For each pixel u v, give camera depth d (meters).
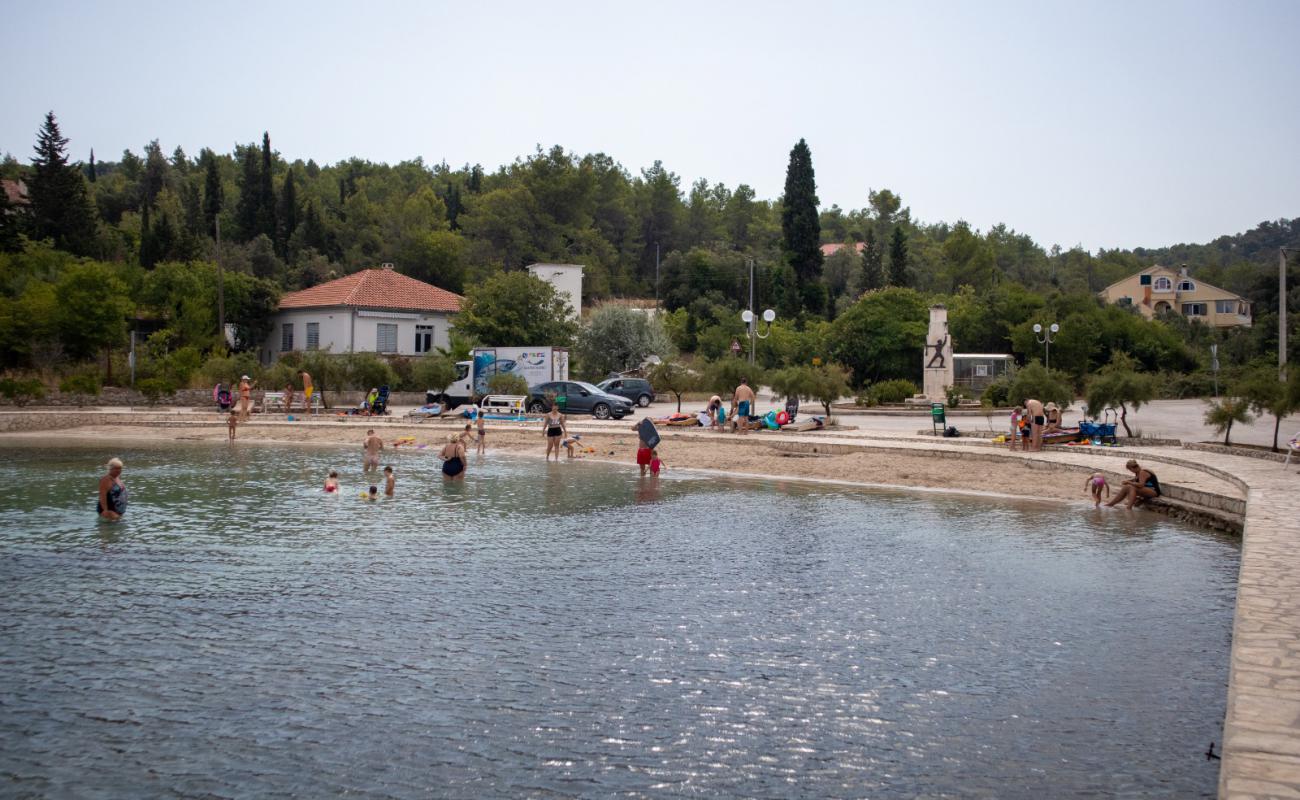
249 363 50.22
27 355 47.16
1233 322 106.50
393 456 31.33
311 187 118.69
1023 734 7.87
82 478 24.03
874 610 11.63
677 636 10.52
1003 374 57.44
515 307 62.53
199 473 25.66
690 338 87.44
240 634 10.55
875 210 166.38
